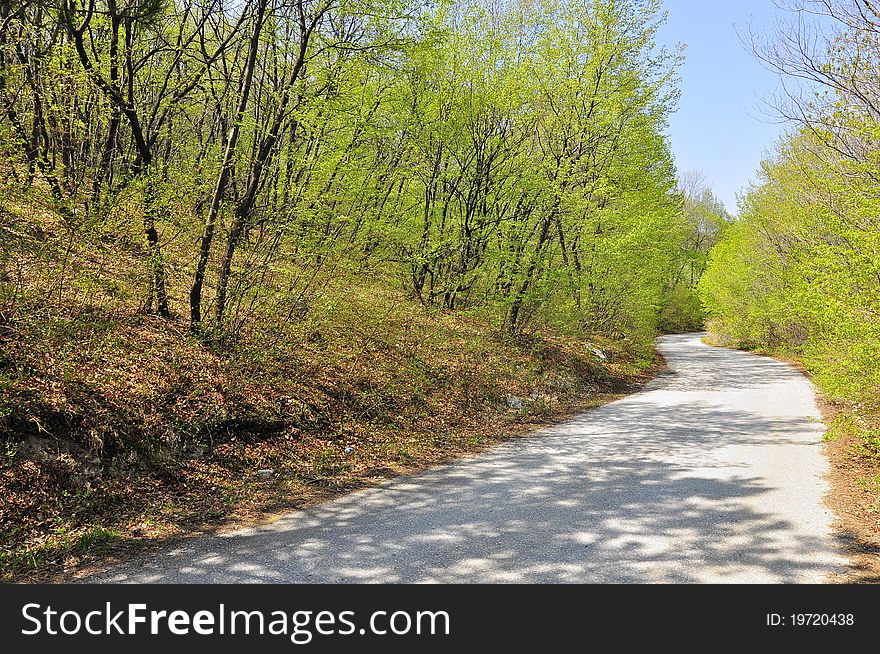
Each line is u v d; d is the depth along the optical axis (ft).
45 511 21.49
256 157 36.68
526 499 26.73
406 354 49.47
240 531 22.54
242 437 30.63
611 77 64.59
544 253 60.70
